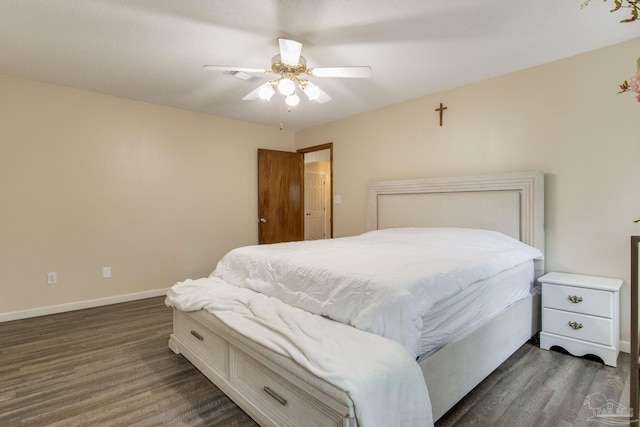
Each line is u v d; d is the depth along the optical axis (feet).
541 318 8.99
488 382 6.91
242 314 6.56
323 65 9.70
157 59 9.36
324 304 6.08
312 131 17.12
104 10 7.05
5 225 10.58
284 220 17.37
